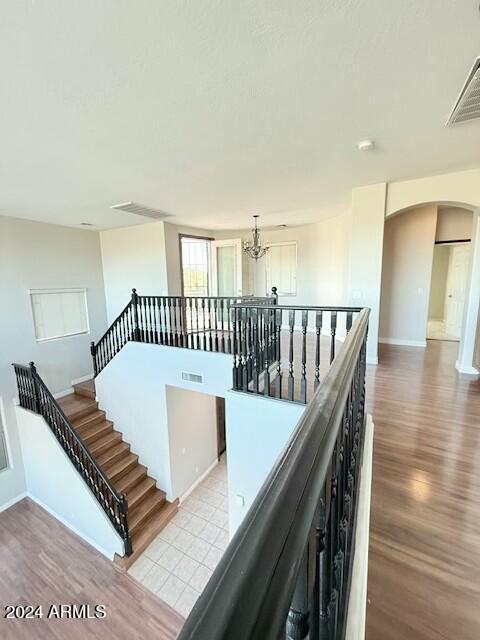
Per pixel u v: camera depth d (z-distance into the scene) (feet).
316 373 9.42
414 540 4.72
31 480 16.51
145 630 10.19
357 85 6.02
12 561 12.80
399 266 17.83
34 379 15.30
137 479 16.35
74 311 20.39
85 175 10.54
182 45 4.86
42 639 10.05
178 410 16.51
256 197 13.92
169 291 20.04
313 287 22.09
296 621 1.63
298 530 1.26
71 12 4.20
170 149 8.68
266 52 5.07
